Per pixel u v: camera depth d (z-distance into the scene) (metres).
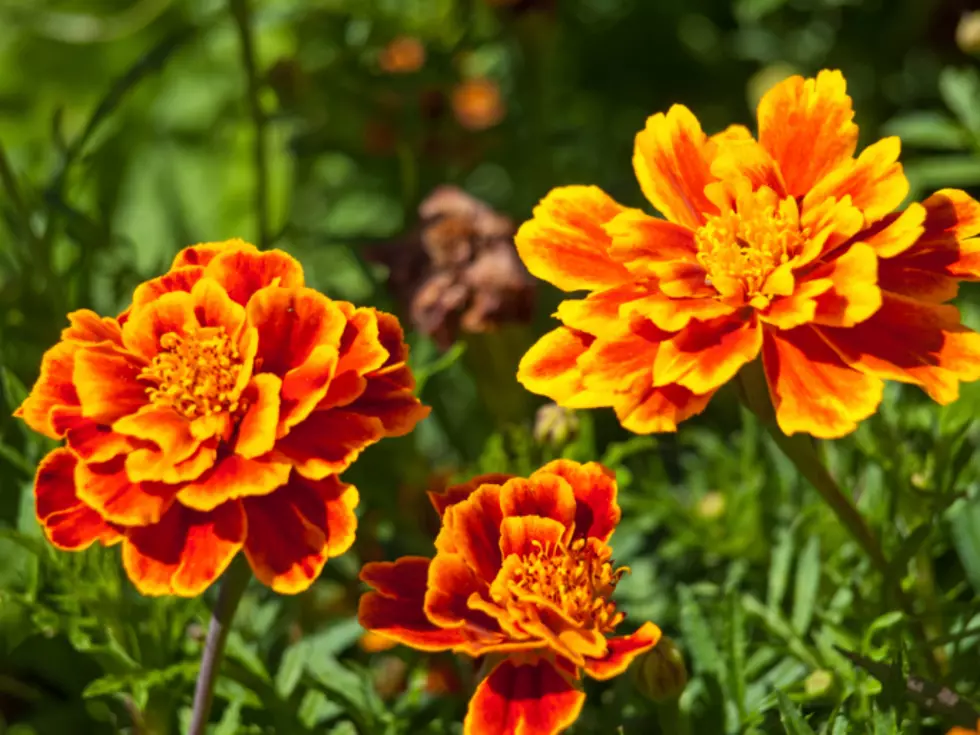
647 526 0.46
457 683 0.43
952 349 0.37
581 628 0.37
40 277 0.50
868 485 0.44
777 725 0.41
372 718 0.42
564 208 0.40
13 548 0.46
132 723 0.43
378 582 0.38
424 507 0.45
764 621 0.42
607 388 0.38
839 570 0.44
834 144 0.39
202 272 0.39
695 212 0.39
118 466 0.37
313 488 0.37
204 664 0.38
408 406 0.38
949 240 0.38
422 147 0.54
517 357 0.48
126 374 0.38
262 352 0.38
